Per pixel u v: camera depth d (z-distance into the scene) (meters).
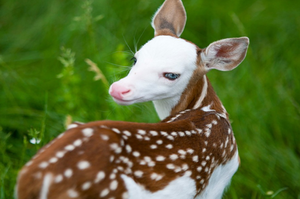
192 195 4.15
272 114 6.98
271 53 8.23
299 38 8.48
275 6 9.20
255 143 6.54
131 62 7.45
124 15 8.62
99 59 7.29
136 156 3.67
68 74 6.59
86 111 6.82
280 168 6.31
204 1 9.06
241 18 8.89
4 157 5.85
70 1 8.79
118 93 4.22
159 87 4.41
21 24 8.66
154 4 8.77
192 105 4.73
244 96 7.21
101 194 3.40
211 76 7.55
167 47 4.46
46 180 3.25
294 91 7.49
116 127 3.65
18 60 7.93
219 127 4.47
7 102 7.02
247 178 6.13
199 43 8.66
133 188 3.58
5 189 5.26
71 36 8.18
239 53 4.71
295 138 6.85
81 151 3.34
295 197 6.08
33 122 6.67
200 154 4.12
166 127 4.00
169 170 3.86
